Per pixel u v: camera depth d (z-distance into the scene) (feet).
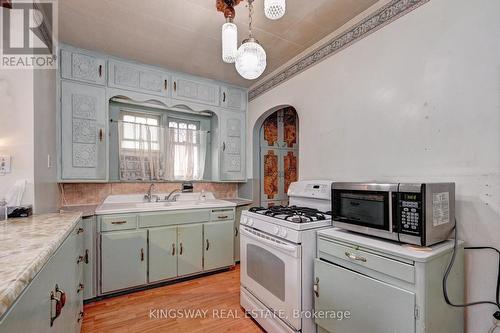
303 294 4.74
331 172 6.68
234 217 9.27
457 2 4.25
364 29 5.83
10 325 1.76
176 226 8.01
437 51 4.52
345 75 6.31
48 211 5.71
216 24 6.23
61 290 3.37
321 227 5.03
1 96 4.38
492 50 3.86
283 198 11.83
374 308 3.73
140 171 9.11
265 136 11.43
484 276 3.89
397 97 5.16
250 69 3.94
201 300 6.95
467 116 4.12
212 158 10.64
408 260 3.39
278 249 5.14
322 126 6.98
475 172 4.02
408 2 4.97
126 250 7.19
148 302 6.82
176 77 9.15
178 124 10.15
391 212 3.92
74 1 5.32
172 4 5.47
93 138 7.61
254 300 5.94
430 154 4.60
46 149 5.59
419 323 3.24
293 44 7.25
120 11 5.70
